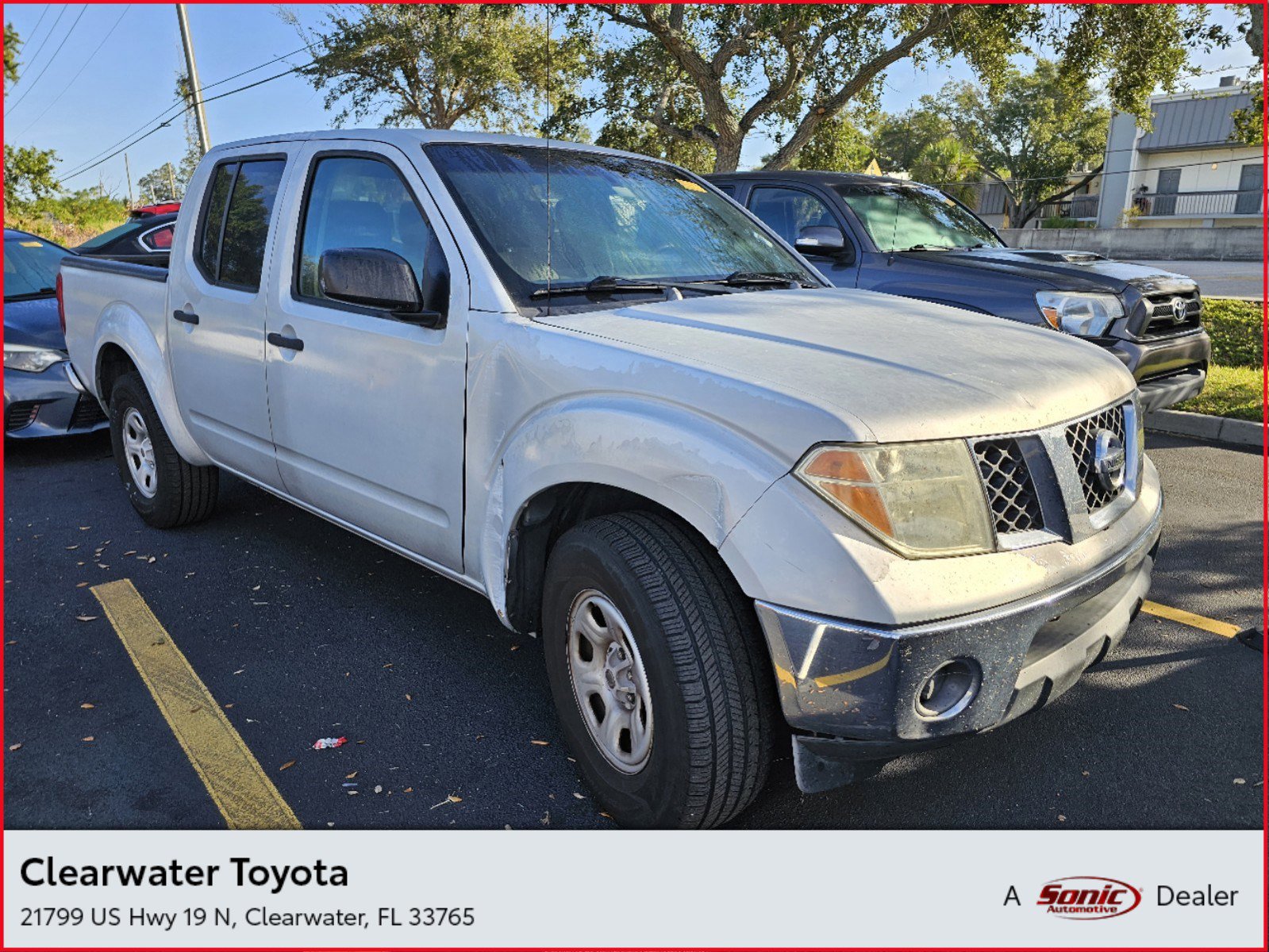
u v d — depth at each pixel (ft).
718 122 59.62
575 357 8.05
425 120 105.19
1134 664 11.02
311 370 10.98
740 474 6.79
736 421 6.93
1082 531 7.47
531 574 8.95
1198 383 20.02
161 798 8.61
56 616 12.44
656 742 7.30
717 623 7.04
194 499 15.14
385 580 13.56
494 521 8.84
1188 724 9.71
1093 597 7.52
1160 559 14.38
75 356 16.61
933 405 7.01
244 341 12.14
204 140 78.48
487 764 9.09
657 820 7.50
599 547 7.53
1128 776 8.84
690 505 7.02
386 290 9.21
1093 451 7.94
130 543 15.14
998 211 154.40
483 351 8.84
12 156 137.80
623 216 10.80
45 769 9.06
